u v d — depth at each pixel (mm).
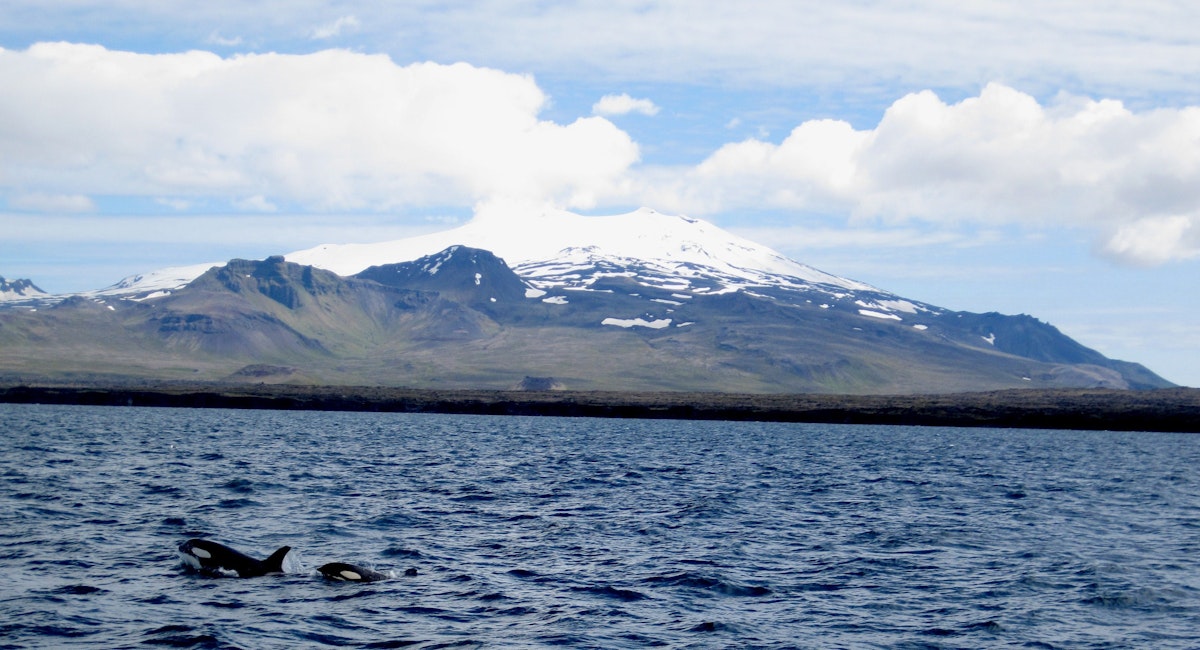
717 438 151000
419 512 51812
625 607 31750
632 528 47906
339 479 68625
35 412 195000
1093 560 41156
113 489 58094
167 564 36281
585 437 145750
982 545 44781
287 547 36156
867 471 88438
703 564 38750
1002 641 28812
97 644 26516
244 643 26906
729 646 27781
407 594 32875
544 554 40312
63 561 36250
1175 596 34562
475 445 117875
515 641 27797
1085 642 28875
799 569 38375
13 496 53031
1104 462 108812
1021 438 171375
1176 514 58438
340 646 27031
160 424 153250
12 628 27703
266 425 160250
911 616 31375
